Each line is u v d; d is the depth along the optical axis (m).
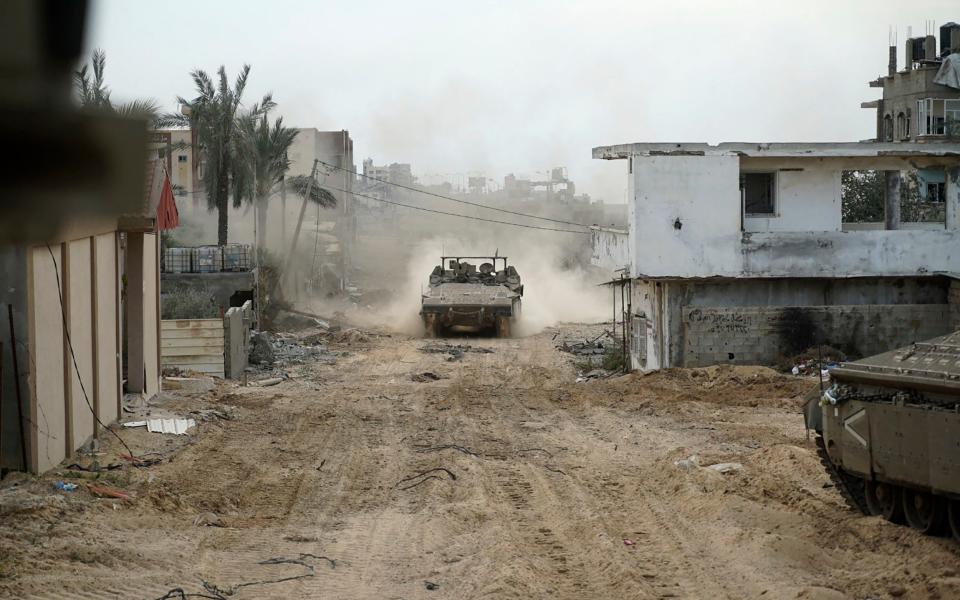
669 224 31.03
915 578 9.59
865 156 31.75
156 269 24.38
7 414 14.25
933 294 32.47
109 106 3.32
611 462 17.16
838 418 12.66
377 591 9.73
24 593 9.10
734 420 21.98
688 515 12.88
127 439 18.41
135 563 10.48
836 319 30.84
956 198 32.59
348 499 14.46
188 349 29.14
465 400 25.52
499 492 14.68
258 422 21.83
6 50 3.06
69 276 16.20
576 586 9.86
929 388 10.77
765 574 10.05
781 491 13.95
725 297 31.84
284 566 10.68
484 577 9.86
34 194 3.15
